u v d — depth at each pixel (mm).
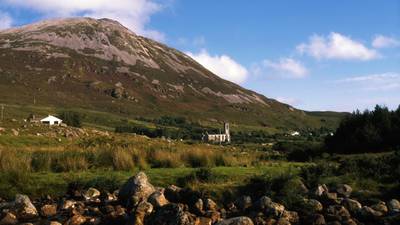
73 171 27344
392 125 44281
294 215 19828
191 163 30781
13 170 24703
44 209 21047
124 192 21797
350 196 22438
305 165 30875
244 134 195625
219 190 22234
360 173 26188
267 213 19953
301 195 21906
